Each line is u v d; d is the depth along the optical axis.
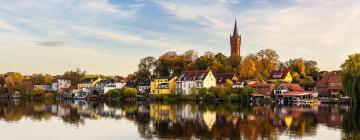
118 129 62.66
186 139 53.03
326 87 155.88
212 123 68.94
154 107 114.19
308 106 113.06
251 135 55.66
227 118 76.88
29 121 74.31
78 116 84.50
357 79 101.44
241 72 188.75
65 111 99.50
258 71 194.12
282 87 147.25
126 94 178.88
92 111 99.06
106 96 194.00
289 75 183.12
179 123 69.56
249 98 140.12
